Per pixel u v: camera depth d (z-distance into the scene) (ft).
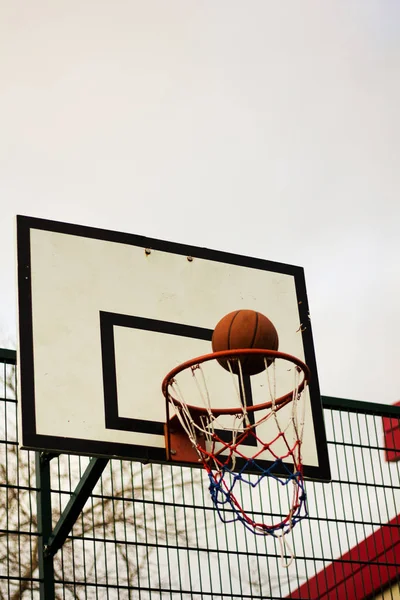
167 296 22.80
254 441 21.84
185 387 21.63
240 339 20.04
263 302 23.99
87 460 31.73
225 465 20.77
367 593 26.07
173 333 22.33
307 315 24.40
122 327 21.84
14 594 28.73
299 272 25.03
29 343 20.71
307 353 23.81
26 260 21.70
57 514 30.17
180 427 20.98
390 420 26.68
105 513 30.09
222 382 22.09
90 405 20.52
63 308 21.45
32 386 20.22
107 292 22.13
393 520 26.03
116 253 22.77
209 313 23.04
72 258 22.21
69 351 20.98
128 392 21.03
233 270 24.11
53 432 19.86
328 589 24.64
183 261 23.53
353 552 25.57
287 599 23.09
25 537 29.99
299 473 21.12
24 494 30.63
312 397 23.20
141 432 20.66
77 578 29.22
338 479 25.03
